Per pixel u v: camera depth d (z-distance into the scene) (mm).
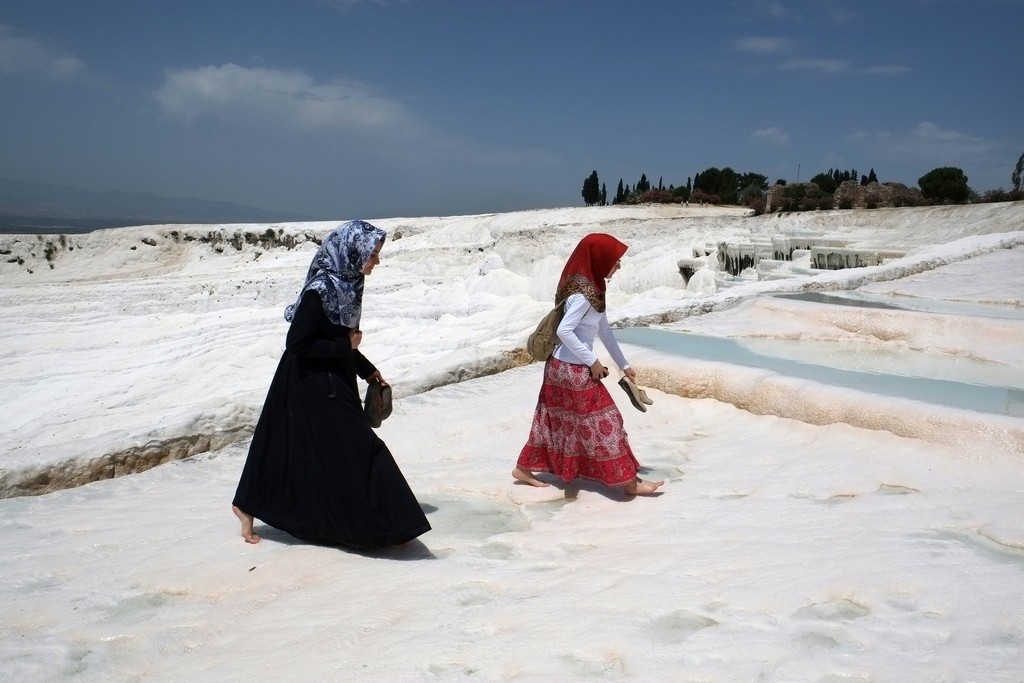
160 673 3193
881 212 29000
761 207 38438
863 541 4168
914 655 2973
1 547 4613
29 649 3404
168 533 4770
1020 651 2965
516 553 4371
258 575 4062
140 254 46781
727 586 3686
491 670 3025
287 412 4426
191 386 22016
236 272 38125
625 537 4461
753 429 6609
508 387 8508
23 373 23844
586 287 4852
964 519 4438
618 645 3139
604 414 5031
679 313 11195
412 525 4238
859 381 7367
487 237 43125
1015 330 8734
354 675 3023
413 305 26500
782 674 2838
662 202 46875
